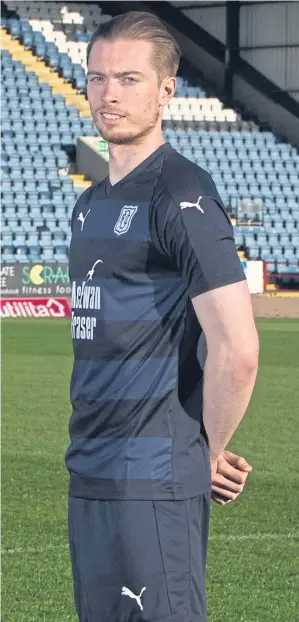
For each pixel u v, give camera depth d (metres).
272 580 6.24
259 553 6.80
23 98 33.84
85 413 3.00
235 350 2.79
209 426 2.92
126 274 2.93
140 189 2.96
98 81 2.99
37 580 6.20
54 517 7.67
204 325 2.84
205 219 2.84
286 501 8.25
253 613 5.68
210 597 5.92
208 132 35.06
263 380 15.35
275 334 21.98
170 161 2.98
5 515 7.70
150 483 2.90
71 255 3.10
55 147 32.84
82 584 3.01
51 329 22.62
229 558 6.67
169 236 2.87
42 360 17.30
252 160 34.69
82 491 2.98
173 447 2.92
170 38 3.02
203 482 2.97
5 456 9.95
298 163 35.06
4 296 25.75
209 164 34.28
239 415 2.89
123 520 2.91
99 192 3.08
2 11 36.03
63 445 10.52
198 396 2.98
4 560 6.57
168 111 35.47
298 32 35.09
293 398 13.75
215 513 7.85
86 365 3.01
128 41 2.96
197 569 2.96
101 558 2.94
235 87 36.47
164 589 2.89
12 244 29.23
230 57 36.34
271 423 11.95
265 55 35.84
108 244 2.96
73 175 31.97
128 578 2.91
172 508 2.91
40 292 25.97
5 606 5.73
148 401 2.92
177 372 2.94
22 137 32.78
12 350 18.64
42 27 36.19
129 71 2.95
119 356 2.95
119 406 2.94
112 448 2.95
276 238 32.31
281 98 35.69
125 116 2.96
